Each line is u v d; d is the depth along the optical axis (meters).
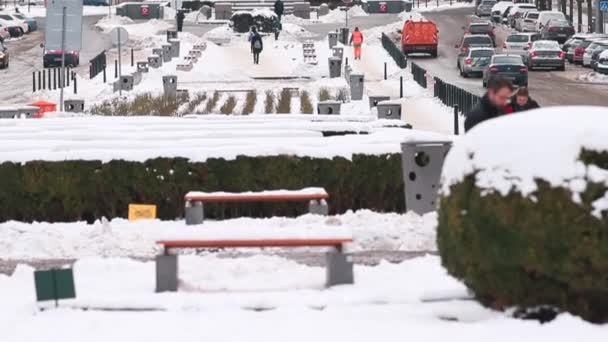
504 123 23.94
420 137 36.44
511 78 117.44
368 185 39.81
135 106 100.06
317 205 36.38
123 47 180.25
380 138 42.28
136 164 39.50
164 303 25.12
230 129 48.50
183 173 39.50
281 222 35.81
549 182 22.98
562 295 23.45
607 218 22.78
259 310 24.95
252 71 151.62
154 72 142.62
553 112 23.92
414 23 162.50
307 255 31.06
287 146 39.94
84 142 42.69
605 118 23.55
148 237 34.22
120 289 26.72
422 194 35.94
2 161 39.44
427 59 160.38
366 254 31.08
